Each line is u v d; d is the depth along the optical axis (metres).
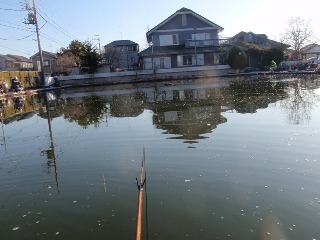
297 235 3.93
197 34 39.41
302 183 5.34
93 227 4.30
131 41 55.88
